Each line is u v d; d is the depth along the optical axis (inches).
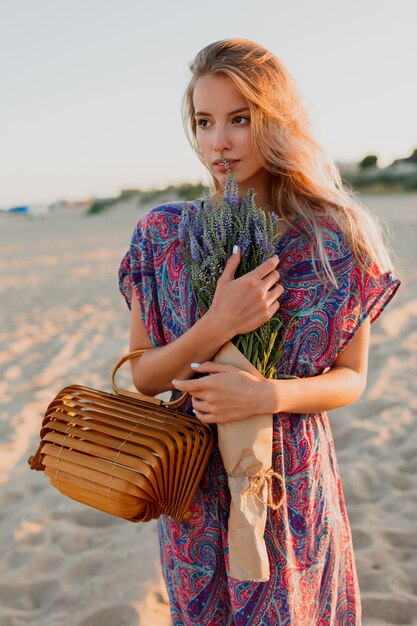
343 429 159.5
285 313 59.8
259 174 64.3
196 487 55.8
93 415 57.8
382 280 60.8
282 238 61.0
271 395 54.6
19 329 313.4
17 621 103.2
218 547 60.2
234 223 57.2
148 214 63.7
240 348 57.5
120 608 102.1
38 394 201.8
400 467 140.6
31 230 1435.8
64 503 139.0
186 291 60.6
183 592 61.5
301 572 59.9
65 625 100.4
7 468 155.1
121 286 67.2
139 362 62.7
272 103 59.7
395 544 115.2
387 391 178.9
